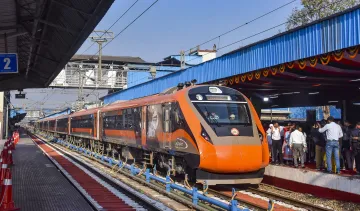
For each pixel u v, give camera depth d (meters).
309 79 15.70
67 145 35.78
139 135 16.70
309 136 16.36
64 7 13.77
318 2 27.11
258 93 20.69
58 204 10.00
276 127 15.06
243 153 11.44
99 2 11.74
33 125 106.94
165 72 44.31
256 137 11.96
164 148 13.85
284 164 14.59
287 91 20.11
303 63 11.53
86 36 15.31
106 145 24.81
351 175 10.91
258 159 11.67
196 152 11.60
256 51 13.59
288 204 10.67
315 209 9.80
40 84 32.50
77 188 12.32
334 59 10.45
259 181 12.12
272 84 17.33
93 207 9.72
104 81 45.78
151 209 9.66
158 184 13.22
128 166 16.05
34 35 16.58
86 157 24.98
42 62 23.98
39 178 14.96
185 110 12.35
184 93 12.79
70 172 16.44
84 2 12.46
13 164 19.92
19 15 15.35
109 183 13.62
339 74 14.36
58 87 44.38
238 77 15.00
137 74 44.59
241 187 13.54
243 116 12.33
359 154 12.08
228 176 11.74
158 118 14.48
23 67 28.41
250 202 10.55
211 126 11.76
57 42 18.27
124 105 19.52
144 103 16.25
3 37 17.59
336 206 10.27
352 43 9.69
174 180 14.56
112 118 21.86
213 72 16.64
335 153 11.80
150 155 15.84
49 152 29.03
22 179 14.66
